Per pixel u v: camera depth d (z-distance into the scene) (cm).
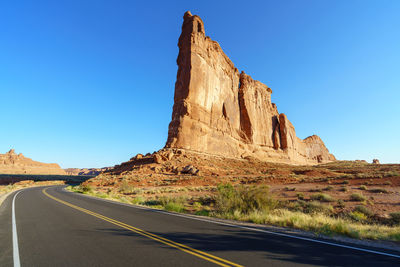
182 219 984
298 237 659
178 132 6066
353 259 468
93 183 4666
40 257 493
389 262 451
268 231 741
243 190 1273
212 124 7150
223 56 8644
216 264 438
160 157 5409
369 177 2841
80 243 601
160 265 436
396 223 1016
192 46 6919
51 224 873
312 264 438
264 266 426
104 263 451
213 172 4688
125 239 637
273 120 10725
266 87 11250
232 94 8781
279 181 3325
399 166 4447
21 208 1382
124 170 5603
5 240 643
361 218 1123
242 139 8550
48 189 3912
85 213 1159
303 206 1460
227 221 945
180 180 3966
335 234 707
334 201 1602
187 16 7700
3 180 8394
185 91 6531
